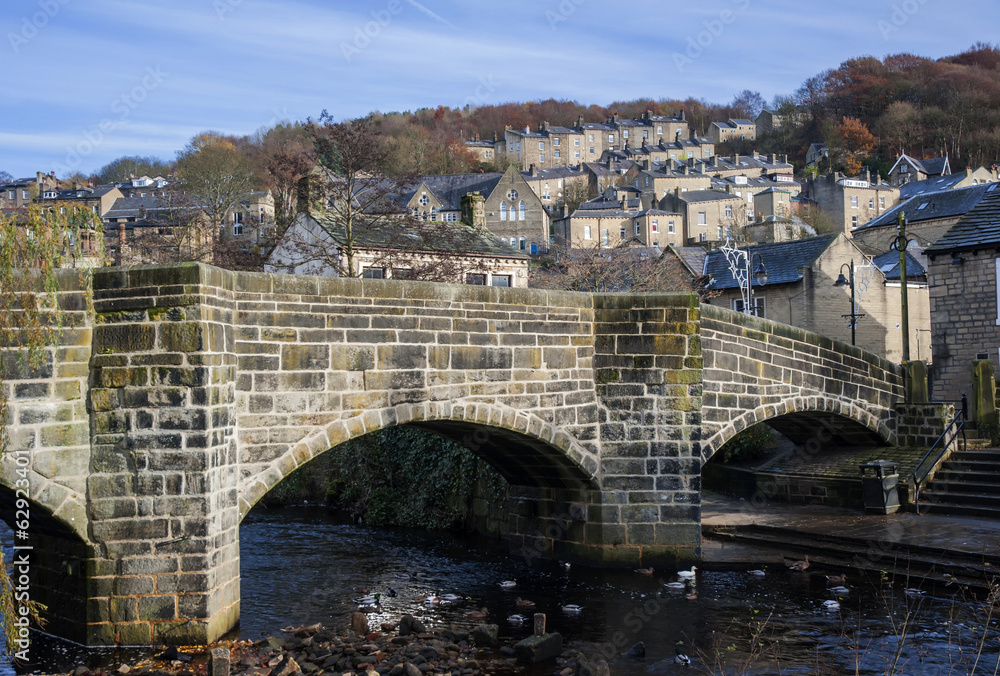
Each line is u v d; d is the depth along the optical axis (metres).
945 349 25.75
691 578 13.80
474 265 27.98
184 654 9.92
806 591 12.97
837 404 18.22
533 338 13.77
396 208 26.97
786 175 95.94
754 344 16.33
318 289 11.57
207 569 10.18
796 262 37.09
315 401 11.49
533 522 16.50
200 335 10.12
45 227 9.93
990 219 25.34
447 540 18.84
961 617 11.26
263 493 11.14
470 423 13.15
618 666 9.95
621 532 14.54
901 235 21.03
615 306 14.61
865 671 9.45
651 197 83.62
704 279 39.88
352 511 22.78
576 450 14.27
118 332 10.28
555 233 74.38
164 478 10.16
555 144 113.06
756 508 19.30
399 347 12.24
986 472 17.20
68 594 10.65
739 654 10.20
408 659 10.16
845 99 101.62
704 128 126.38
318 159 29.22
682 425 14.56
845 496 18.66
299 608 12.79
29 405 9.78
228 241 30.89
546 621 11.92
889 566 13.73
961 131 83.88
